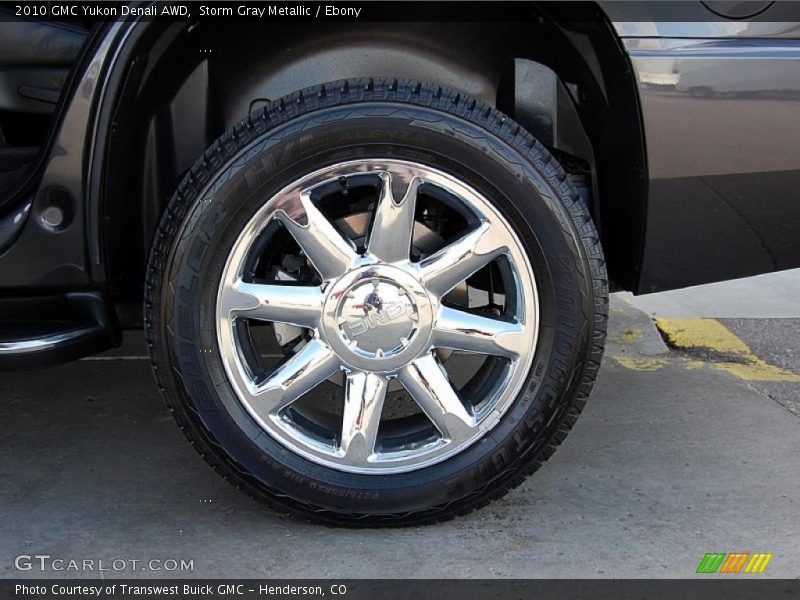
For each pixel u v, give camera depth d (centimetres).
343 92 192
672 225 201
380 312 198
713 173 197
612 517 222
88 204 197
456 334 201
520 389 203
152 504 228
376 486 205
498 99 225
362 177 195
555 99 222
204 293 195
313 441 206
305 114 191
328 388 308
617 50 192
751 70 192
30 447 263
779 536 213
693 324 387
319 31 216
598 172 222
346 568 199
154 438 270
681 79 192
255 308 198
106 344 208
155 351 199
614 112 202
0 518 221
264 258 211
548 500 230
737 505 228
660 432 274
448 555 205
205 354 198
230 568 199
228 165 191
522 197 193
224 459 203
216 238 193
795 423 281
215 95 220
